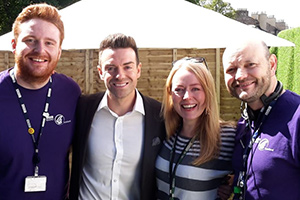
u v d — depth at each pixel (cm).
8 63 705
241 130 215
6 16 1407
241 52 192
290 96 188
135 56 233
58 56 223
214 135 217
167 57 656
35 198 217
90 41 418
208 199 217
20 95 217
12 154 208
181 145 227
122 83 228
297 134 172
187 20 482
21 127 214
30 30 209
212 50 652
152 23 462
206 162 215
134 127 241
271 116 188
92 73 668
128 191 240
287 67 806
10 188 211
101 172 236
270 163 178
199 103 219
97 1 545
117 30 442
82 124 239
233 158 210
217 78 654
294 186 173
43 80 218
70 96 242
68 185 250
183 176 217
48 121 223
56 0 1416
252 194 185
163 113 246
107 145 236
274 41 478
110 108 242
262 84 189
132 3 528
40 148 218
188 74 221
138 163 239
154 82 662
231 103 664
